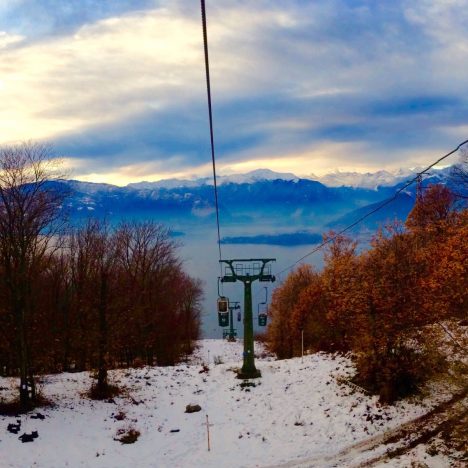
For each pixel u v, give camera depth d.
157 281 56.44
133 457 21.86
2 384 30.91
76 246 48.62
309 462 20.64
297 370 35.03
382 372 26.61
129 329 34.06
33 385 26.41
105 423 25.53
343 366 33.41
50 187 26.27
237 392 31.56
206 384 33.78
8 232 25.48
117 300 31.89
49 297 40.53
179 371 37.62
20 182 25.19
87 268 43.94
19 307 25.30
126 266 53.19
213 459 21.64
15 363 31.38
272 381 33.19
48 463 20.06
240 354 72.56
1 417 23.97
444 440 20.86
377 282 26.14
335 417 25.44
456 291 21.12
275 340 66.56
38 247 34.44
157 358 55.62
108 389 30.09
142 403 29.78
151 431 25.39
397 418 23.91
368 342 26.31
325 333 44.78
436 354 24.61
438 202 36.59
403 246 28.00
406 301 24.94
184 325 73.62
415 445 20.94
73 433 23.47
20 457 20.03
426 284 22.80
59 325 39.28
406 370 25.78
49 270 43.16
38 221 26.27
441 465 18.61
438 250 24.12
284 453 21.73
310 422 25.31
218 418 27.28
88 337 30.45
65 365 40.19
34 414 24.80
